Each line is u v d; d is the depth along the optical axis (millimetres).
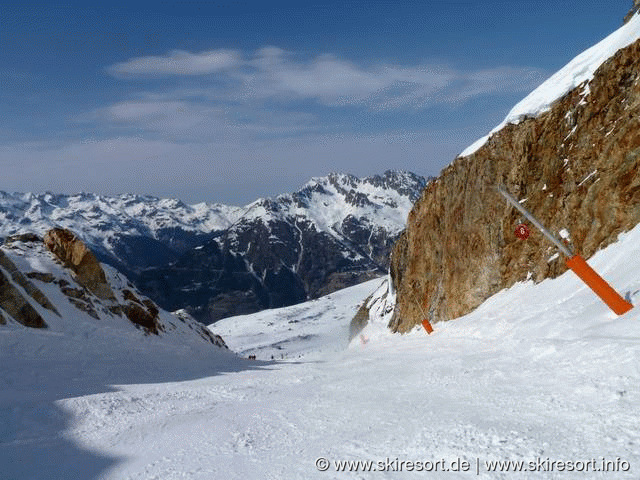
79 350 23219
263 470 5434
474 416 6012
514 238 26453
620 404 5289
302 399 9609
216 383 15305
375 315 60625
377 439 5871
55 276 30969
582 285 15961
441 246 37750
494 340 14469
